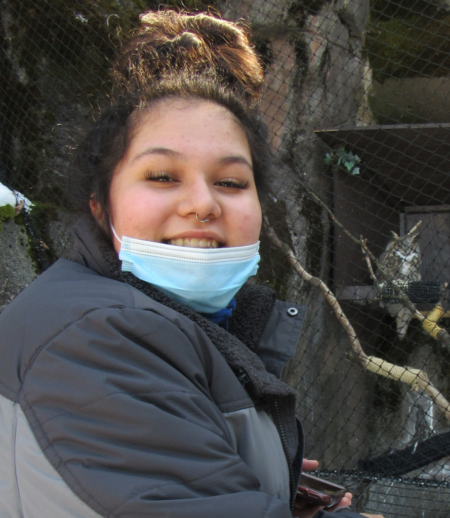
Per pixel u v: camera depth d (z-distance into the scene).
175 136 0.87
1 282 2.24
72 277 0.82
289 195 3.28
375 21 3.91
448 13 3.74
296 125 3.38
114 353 0.68
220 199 0.90
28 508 0.65
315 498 1.06
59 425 0.65
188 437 0.67
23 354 0.70
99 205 0.96
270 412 0.91
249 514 0.64
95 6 2.90
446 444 2.37
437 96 3.73
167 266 0.87
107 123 0.97
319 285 2.78
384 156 3.38
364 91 3.83
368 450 3.54
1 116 2.96
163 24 1.09
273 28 3.37
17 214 2.40
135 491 0.61
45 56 2.89
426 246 3.85
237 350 0.86
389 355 3.77
